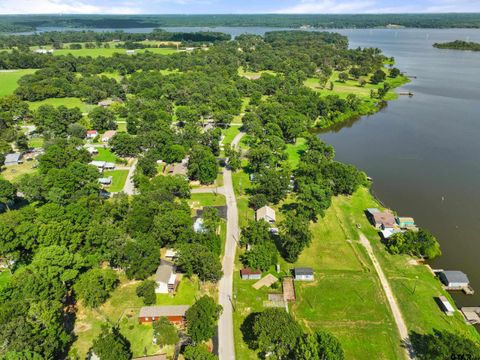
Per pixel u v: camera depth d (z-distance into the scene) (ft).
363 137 620.90
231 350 225.35
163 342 220.43
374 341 233.55
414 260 311.68
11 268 288.10
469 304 269.85
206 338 223.10
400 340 234.79
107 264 299.58
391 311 257.34
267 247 299.99
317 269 300.40
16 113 641.81
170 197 362.33
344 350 226.79
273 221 358.43
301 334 215.72
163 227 306.76
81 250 284.41
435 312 257.14
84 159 471.21
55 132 574.15
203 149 464.65
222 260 307.37
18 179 439.63
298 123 593.42
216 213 343.26
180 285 278.26
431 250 313.73
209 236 306.55
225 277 288.10
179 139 525.34
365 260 311.27
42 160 436.35
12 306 210.18
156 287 268.00
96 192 384.06
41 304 213.46
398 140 600.39
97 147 549.95
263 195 384.27
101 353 199.82
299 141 593.83
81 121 615.57
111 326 239.91
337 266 304.09
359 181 426.92
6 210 370.73
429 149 556.92
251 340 232.53
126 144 508.12
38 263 246.68
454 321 250.78
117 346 204.23
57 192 361.51
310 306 261.85
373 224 364.38
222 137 604.08
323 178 415.64
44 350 196.34
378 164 508.12
